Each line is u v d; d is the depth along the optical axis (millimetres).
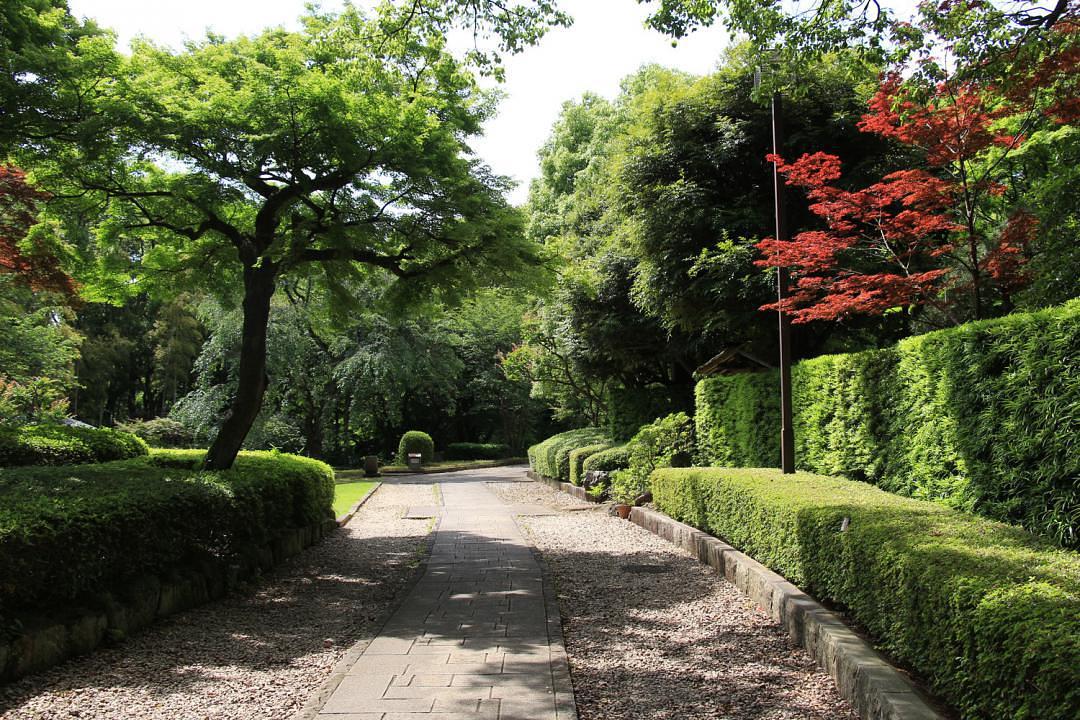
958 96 7141
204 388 25641
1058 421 4250
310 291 11680
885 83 7246
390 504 16250
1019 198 9289
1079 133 7383
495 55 7645
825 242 7793
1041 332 4410
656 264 12266
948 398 5520
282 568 8156
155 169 8875
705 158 12117
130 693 4016
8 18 6543
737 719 3631
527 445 40438
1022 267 7945
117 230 9141
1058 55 6184
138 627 5250
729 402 11633
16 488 5668
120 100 6805
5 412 16359
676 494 9797
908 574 3566
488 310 32938
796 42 6492
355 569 8273
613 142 16984
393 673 4328
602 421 27234
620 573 7586
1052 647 2391
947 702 3236
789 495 6145
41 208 9164
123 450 11133
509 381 36344
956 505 5441
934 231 8992
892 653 3848
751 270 10984
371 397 31156
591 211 21000
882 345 13555
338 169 8492
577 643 5082
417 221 9109
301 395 29328
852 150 11430
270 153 7809
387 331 29234
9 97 6348
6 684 3973
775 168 8305
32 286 10711
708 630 5289
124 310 33812
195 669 4512
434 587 7016
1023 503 4602
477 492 19453
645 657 4703
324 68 7965
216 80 7195
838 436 7953
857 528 4535
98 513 4969
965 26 6297
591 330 16438
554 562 8438
